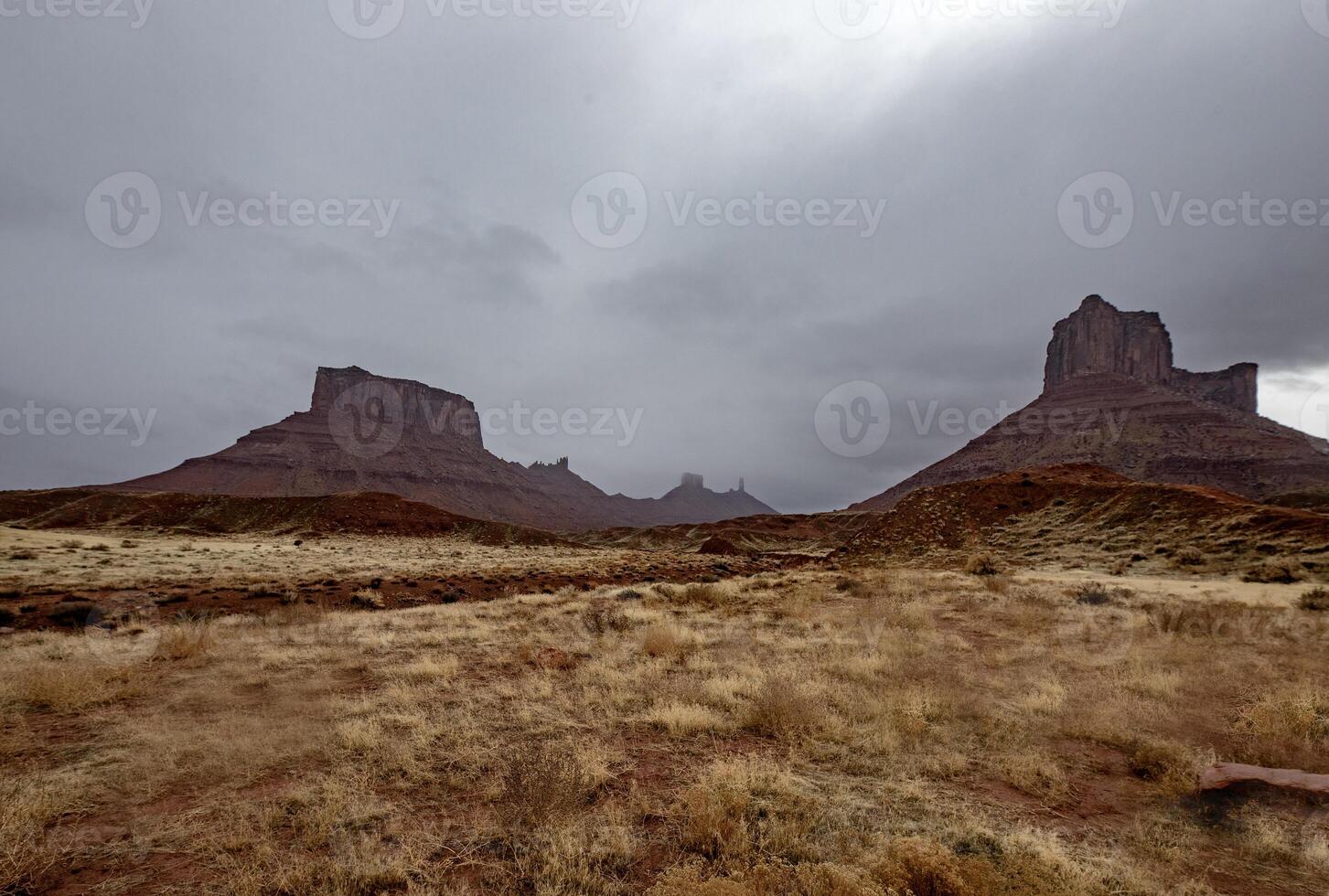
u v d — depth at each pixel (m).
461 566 37.12
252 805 4.76
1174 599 16.55
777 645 10.97
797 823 4.46
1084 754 6.05
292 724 6.59
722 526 124.56
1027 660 9.83
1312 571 21.80
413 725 6.66
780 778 5.22
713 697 7.59
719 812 4.41
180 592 19.28
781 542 113.12
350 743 5.96
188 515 95.19
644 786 5.20
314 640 11.67
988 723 6.73
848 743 6.18
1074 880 3.68
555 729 6.62
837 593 20.34
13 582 20.20
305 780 5.27
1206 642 10.95
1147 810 4.87
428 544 80.44
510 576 29.27
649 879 3.79
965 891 3.41
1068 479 49.97
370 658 10.13
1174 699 7.63
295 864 3.87
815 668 9.15
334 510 95.94
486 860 4.01
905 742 6.20
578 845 4.09
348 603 20.22
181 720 6.84
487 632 12.35
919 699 7.34
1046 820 4.68
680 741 6.33
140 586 20.50
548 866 3.84
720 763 5.54
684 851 4.13
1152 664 9.25
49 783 5.12
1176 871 3.92
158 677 8.88
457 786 5.14
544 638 11.76
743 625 13.31
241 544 58.94
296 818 4.54
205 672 9.16
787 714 6.72
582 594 20.39
